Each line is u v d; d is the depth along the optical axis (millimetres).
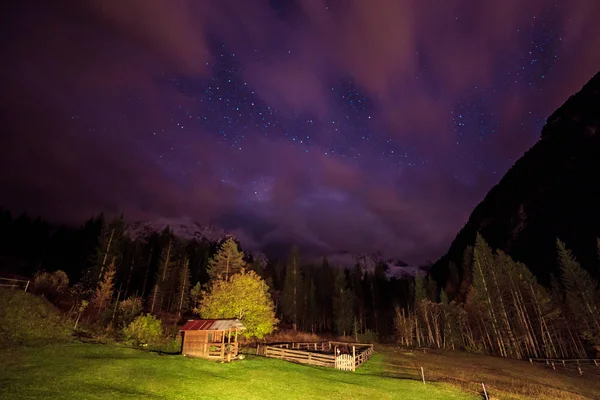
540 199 106250
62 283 49469
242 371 25406
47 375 17469
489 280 65500
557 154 111250
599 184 90000
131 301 47000
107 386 17125
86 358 22203
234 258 57812
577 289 55719
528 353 56750
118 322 39938
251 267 96188
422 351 60406
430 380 29375
